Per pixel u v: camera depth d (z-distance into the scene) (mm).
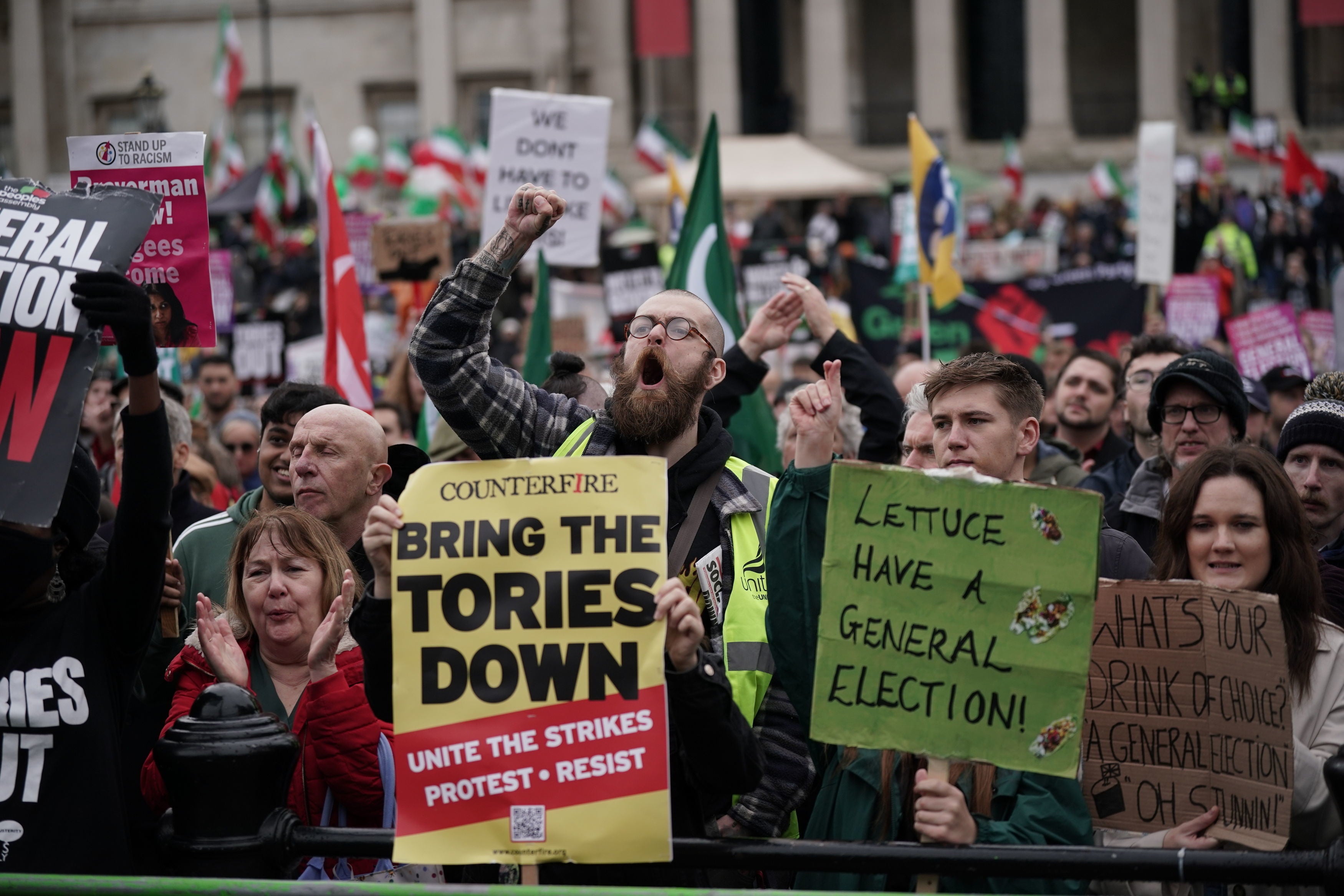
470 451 7059
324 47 44406
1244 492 3688
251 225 30578
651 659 3102
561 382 5738
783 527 3506
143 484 3234
